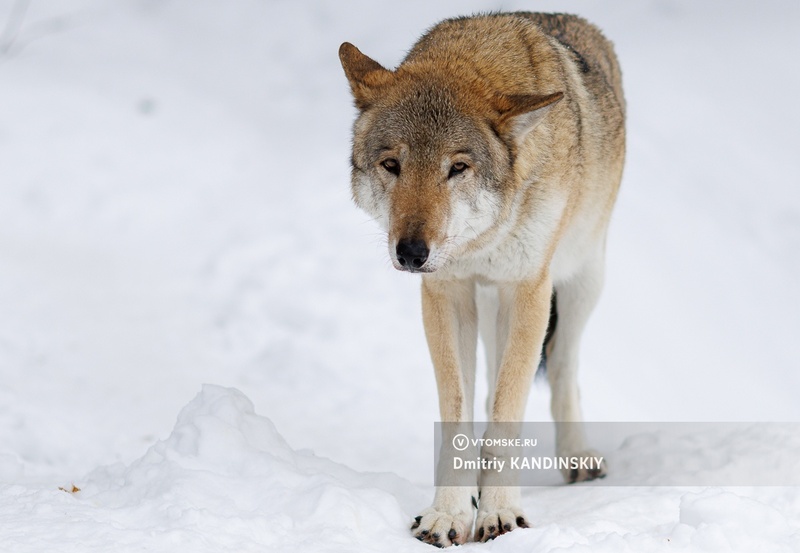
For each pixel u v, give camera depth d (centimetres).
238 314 1434
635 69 2255
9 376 1132
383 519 694
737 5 2523
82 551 572
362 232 1647
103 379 1174
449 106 741
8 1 2558
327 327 1405
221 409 770
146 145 2041
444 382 768
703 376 1342
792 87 2189
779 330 1474
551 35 919
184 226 1781
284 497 682
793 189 1858
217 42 2559
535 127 775
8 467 838
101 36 2531
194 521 625
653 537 652
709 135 2020
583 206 896
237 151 2059
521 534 649
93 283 1540
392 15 2583
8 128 2033
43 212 1809
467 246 763
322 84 2384
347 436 1088
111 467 763
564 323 979
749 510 654
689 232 1723
